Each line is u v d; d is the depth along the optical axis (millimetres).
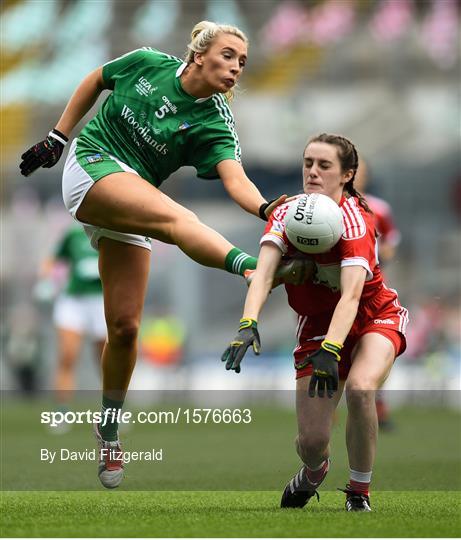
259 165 77438
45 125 89625
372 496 18953
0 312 73188
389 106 82125
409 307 71250
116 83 18641
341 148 16328
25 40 93688
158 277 69125
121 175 17938
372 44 87438
